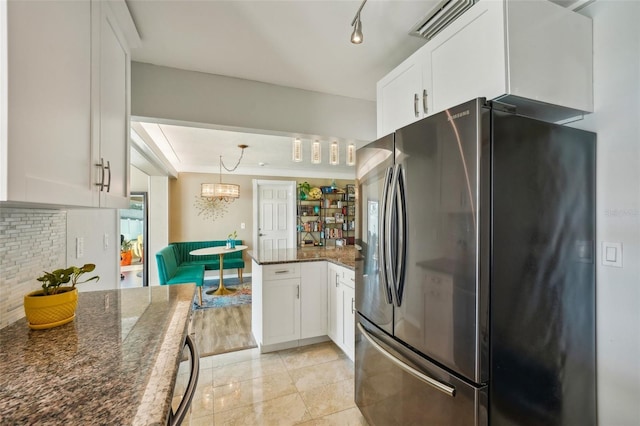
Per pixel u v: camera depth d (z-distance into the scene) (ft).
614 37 4.25
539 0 3.96
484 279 3.33
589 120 4.50
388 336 4.81
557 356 3.93
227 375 7.39
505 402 3.44
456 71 4.42
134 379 2.45
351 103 8.41
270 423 5.68
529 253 3.68
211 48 5.88
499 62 3.72
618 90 4.21
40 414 2.00
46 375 2.49
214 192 15.71
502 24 3.69
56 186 2.68
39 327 3.40
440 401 3.78
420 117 5.24
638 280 4.03
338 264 8.43
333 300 8.86
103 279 6.61
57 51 2.72
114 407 2.09
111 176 4.12
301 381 7.13
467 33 4.23
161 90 6.56
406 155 4.39
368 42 5.71
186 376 3.74
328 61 6.44
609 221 4.28
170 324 3.67
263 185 20.71
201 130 10.91
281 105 7.63
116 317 3.90
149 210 17.16
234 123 7.15
